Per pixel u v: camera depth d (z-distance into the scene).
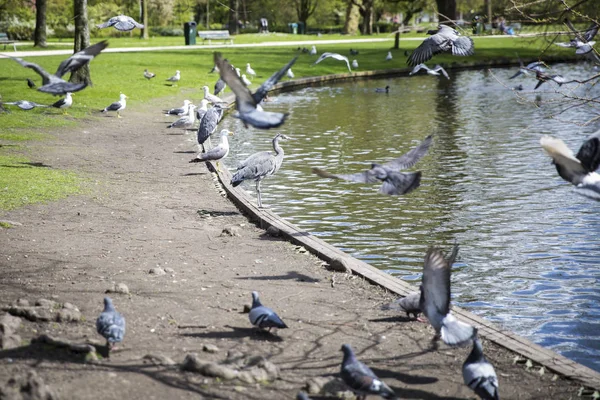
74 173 18.05
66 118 26.64
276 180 19.25
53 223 13.54
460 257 13.20
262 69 47.00
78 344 7.67
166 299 9.75
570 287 11.72
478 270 12.55
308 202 17.03
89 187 16.64
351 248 13.67
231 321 9.06
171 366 7.48
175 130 26.11
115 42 69.31
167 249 12.25
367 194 17.73
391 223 15.31
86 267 11.02
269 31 99.44
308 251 12.52
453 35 8.90
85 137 23.55
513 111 32.34
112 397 6.68
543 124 28.41
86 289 9.98
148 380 7.10
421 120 29.95
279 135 15.13
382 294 10.43
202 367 7.32
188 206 15.49
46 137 22.95
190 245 12.57
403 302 9.15
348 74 47.47
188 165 20.03
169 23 90.88
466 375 6.93
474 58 56.88
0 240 12.23
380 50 63.97
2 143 21.33
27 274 10.54
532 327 10.22
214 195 16.69
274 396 7.04
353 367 6.86
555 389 7.59
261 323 8.34
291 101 36.56
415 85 44.28
